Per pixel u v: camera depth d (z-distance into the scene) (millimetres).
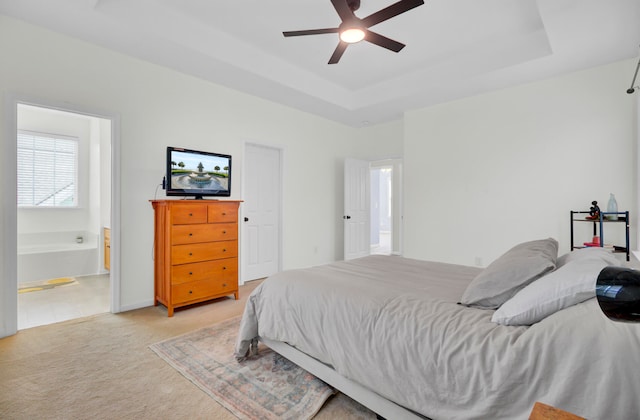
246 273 4332
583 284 1134
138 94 3162
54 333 2539
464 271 2303
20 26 2504
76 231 4992
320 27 3049
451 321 1293
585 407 902
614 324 967
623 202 3084
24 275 4074
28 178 4648
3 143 2436
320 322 1633
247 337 2059
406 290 1749
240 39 3281
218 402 1666
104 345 2326
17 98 2484
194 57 3115
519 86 3672
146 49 2963
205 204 3188
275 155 4688
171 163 3078
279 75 3732
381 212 10227
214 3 2688
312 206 5172
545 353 997
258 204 4477
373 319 1422
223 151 3893
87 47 2840
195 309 3162
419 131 4547
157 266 3223
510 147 3742
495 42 3258
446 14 2777
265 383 1833
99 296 3551
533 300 1217
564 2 2240
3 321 2465
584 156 3281
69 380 1865
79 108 2789
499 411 1026
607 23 2455
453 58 3590
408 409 1302
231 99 3969
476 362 1090
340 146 5637
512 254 1689
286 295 1870
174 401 1677
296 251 4941
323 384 1819
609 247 2930
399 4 2051
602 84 3176
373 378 1356
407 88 4043
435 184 4375
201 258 3164
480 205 3982
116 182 3023
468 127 4074
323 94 4289
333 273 2137
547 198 3506
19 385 1809
